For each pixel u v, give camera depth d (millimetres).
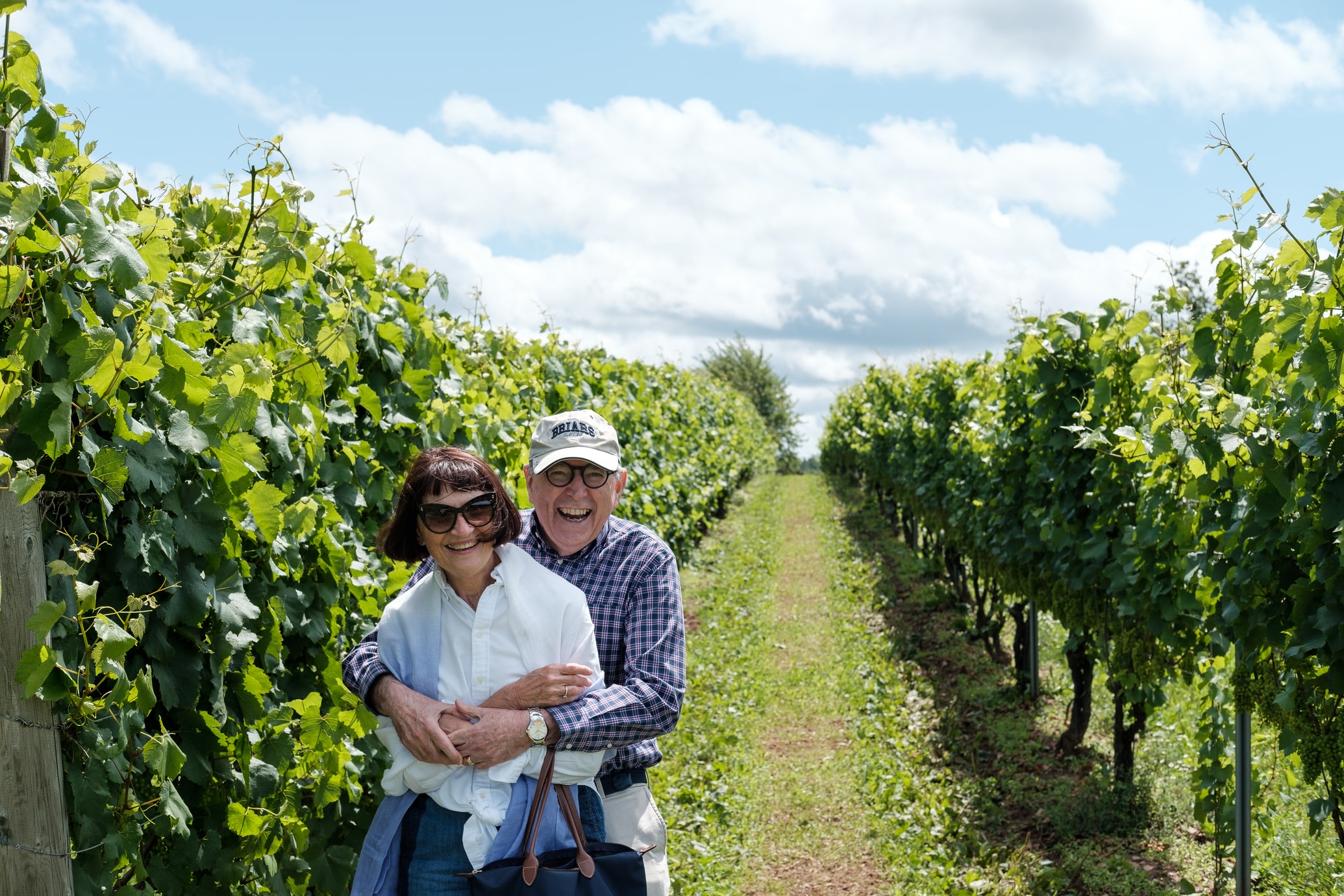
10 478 1871
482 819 2156
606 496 2629
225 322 2678
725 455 19578
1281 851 4863
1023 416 7227
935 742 7281
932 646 10016
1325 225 3320
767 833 5793
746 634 10516
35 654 1829
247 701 2586
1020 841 5633
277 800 2764
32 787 1887
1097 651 6426
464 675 2281
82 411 2020
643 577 2561
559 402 7430
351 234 3822
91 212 2064
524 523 2766
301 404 3006
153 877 2346
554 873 2090
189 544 2324
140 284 2260
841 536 18188
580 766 2217
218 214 2842
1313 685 3768
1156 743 6648
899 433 14523
